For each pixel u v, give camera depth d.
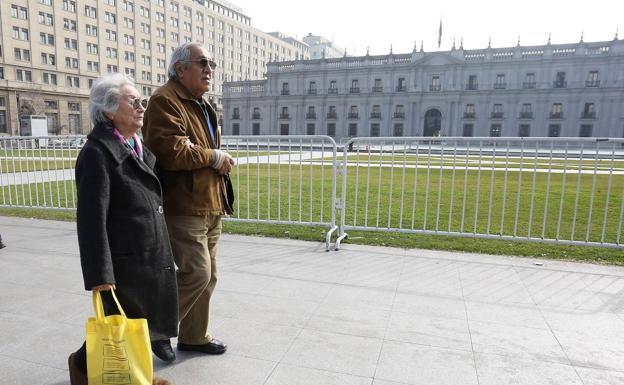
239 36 84.88
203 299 2.42
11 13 48.19
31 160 6.51
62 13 53.12
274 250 4.58
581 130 46.28
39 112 50.41
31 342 2.56
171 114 2.11
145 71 64.69
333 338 2.65
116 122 1.83
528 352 2.50
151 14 64.75
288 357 2.43
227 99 62.88
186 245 2.22
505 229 5.71
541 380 2.22
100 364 1.57
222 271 3.87
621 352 2.52
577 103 46.06
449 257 4.37
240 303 3.17
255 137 5.43
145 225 1.85
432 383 2.18
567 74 46.31
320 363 2.37
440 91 50.47
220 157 2.23
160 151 2.08
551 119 47.03
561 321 2.91
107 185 1.72
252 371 2.29
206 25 75.88
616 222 6.23
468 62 49.50
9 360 2.36
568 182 11.66
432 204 7.76
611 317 2.98
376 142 4.94
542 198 8.70
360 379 2.21
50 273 3.77
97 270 1.62
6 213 6.62
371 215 6.60
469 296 3.33
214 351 2.46
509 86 48.50
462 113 50.25
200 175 2.21
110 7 58.62
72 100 55.28
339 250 4.61
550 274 3.85
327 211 6.93
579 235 5.39
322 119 57.06
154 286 1.90
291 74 58.41
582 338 2.68
